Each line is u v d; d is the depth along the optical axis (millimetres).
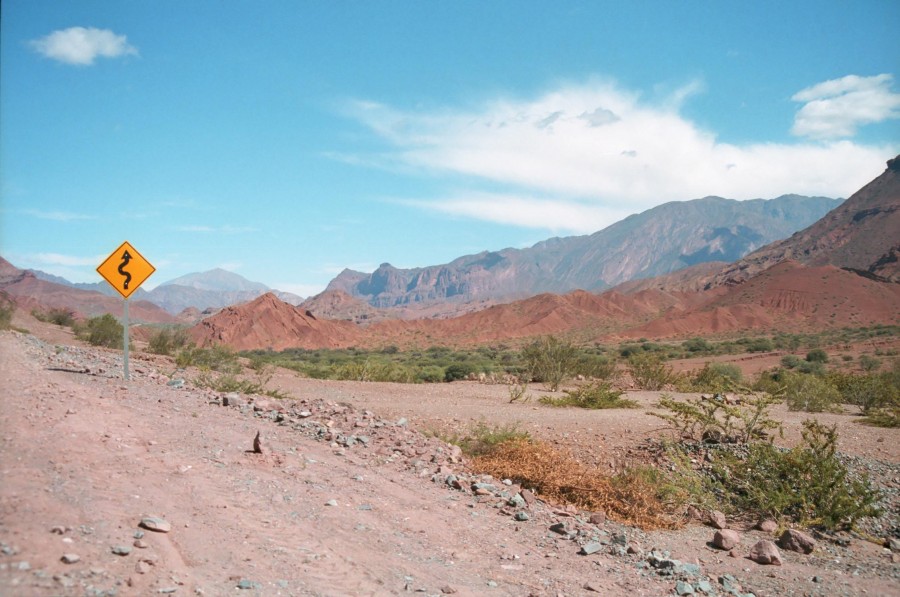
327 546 5258
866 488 9383
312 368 31562
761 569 6727
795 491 9398
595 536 6953
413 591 4691
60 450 5883
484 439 10625
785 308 160625
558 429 12500
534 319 180625
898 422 15562
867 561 7504
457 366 35312
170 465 6355
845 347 87250
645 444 11570
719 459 10742
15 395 7848
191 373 18844
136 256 12383
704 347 93688
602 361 30281
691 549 7250
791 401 19484
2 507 4320
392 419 13070
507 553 6000
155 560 4164
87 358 17062
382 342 161125
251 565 4543
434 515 6785
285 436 9227
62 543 4023
